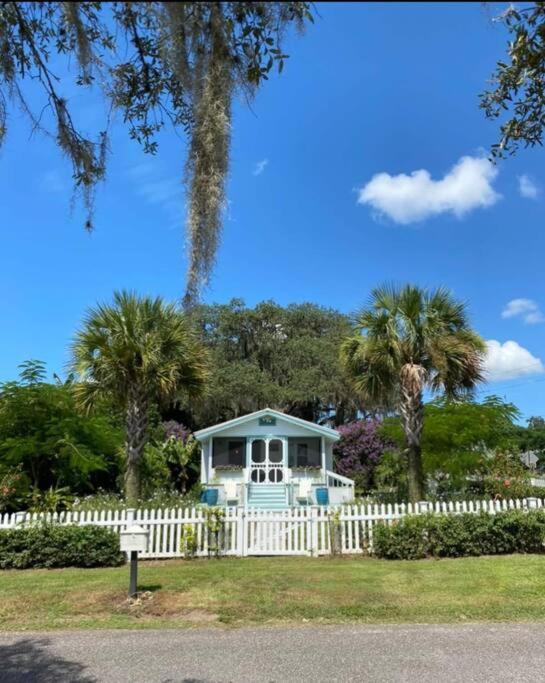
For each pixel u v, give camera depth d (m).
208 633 5.86
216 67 3.14
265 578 8.13
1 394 14.32
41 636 5.81
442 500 13.39
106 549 9.86
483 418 14.69
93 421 15.36
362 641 5.51
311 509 11.05
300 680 4.56
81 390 12.78
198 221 3.67
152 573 8.69
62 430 14.48
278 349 37.91
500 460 14.79
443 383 12.61
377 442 26.77
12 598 7.24
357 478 26.28
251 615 6.47
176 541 10.68
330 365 35.56
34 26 3.88
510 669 4.73
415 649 5.26
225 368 35.47
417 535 10.12
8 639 5.73
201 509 10.99
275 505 22.23
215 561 10.18
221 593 7.33
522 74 3.96
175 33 3.02
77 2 3.06
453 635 5.66
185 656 5.15
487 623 6.07
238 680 4.58
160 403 13.72
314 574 8.43
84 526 10.11
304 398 35.09
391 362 12.48
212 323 38.00
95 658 5.14
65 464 14.73
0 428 14.22
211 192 3.59
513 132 4.35
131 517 10.62
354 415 37.50
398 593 7.26
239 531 10.87
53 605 6.94
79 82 4.09
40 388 14.58
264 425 24.38
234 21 2.93
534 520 10.16
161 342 12.63
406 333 12.41
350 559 10.19
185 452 22.83
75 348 12.75
